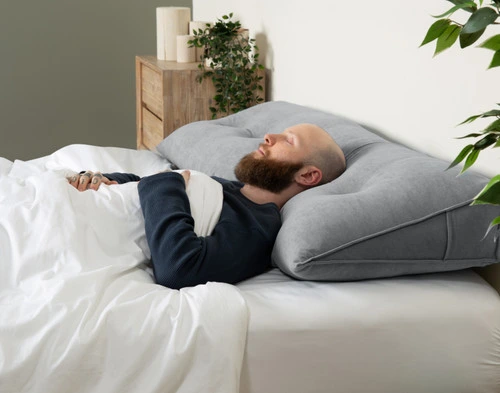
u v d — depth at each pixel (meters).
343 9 2.70
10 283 1.59
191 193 1.86
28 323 1.44
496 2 0.94
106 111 5.40
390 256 1.68
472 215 1.68
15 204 1.73
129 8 5.27
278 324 1.55
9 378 1.38
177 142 2.72
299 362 1.57
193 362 1.48
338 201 1.72
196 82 3.45
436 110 2.14
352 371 1.60
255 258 1.79
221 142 2.48
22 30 5.12
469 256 1.70
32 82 5.21
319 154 2.00
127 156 2.69
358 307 1.61
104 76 5.34
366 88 2.56
